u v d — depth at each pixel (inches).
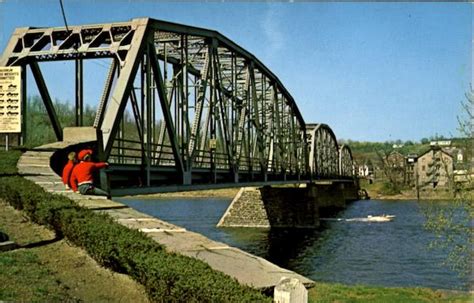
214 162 1392.7
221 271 323.6
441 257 1699.1
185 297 288.4
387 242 2160.4
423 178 5482.3
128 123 1850.4
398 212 3885.3
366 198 5964.6
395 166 6717.5
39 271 394.3
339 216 3585.1
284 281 265.3
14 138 1164.5
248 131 1828.2
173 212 3769.7
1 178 643.5
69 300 346.0
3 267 393.7
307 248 2050.9
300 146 3097.9
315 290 502.6
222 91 1481.3
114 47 974.4
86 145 840.3
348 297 507.8
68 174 637.9
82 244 437.7
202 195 6181.1
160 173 1116.5
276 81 2346.2
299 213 2859.3
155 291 324.5
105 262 406.3
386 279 1353.3
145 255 343.9
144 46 986.7
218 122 1435.8
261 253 1934.1
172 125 1105.4
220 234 2576.3
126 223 464.8
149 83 1017.5
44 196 534.3
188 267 308.3
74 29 1022.4
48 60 1035.3
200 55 1583.4
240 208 2915.8
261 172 1935.3
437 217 965.8
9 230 507.5
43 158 804.6
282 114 2610.7
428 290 654.5
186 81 1250.6
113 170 895.1
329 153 4672.7
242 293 266.7
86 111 1578.5
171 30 1151.0
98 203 563.5
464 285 1201.4
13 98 795.4
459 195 926.4
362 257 1774.1
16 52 1060.5
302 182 2822.3
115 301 350.6
